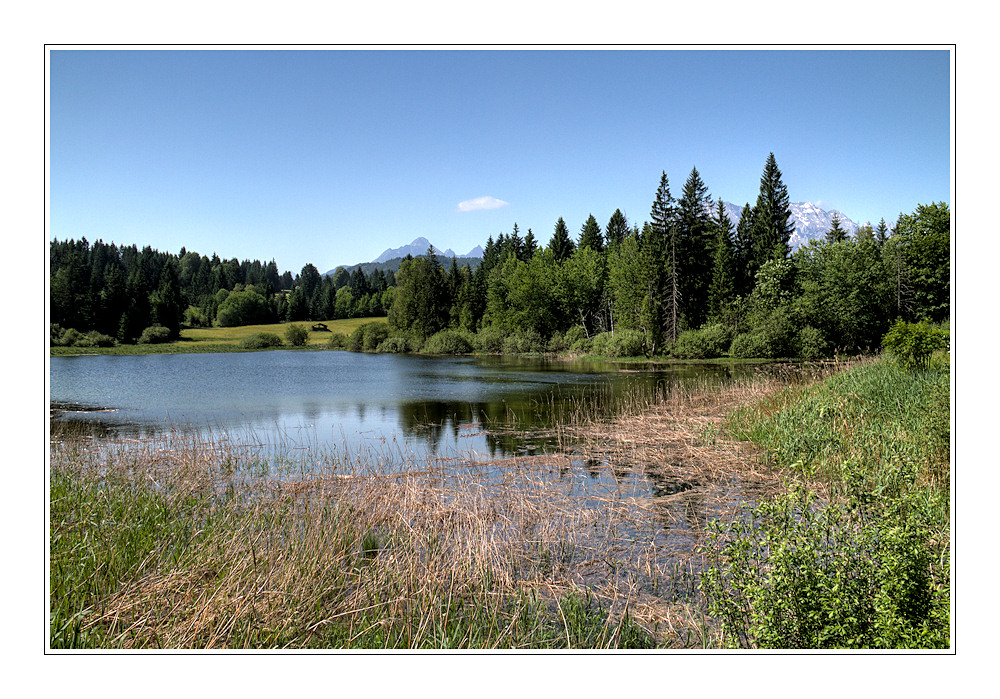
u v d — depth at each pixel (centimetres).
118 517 744
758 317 4512
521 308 6569
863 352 4031
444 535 750
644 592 620
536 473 1102
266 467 1138
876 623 422
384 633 518
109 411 2064
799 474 969
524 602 583
